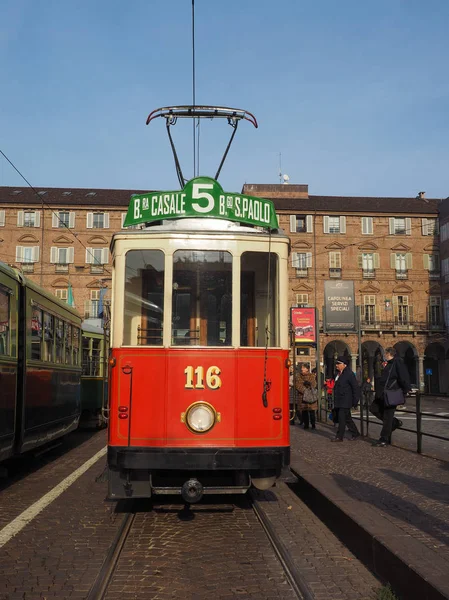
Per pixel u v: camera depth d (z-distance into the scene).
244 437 6.41
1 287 7.78
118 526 6.16
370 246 55.25
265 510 6.96
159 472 6.70
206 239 6.71
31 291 9.23
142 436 6.36
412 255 55.59
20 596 4.16
